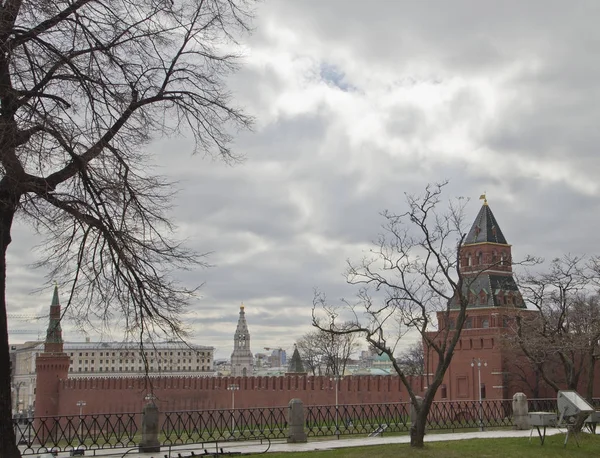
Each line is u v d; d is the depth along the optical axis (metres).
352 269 32.88
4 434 16.30
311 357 124.00
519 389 78.94
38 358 97.38
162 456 22.86
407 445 23.84
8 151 14.63
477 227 84.81
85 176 16.75
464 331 81.25
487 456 22.44
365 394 79.94
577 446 24.84
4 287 16.61
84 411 93.50
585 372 67.00
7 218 16.53
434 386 23.81
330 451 22.75
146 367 19.33
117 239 17.28
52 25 16.20
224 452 22.55
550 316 50.44
